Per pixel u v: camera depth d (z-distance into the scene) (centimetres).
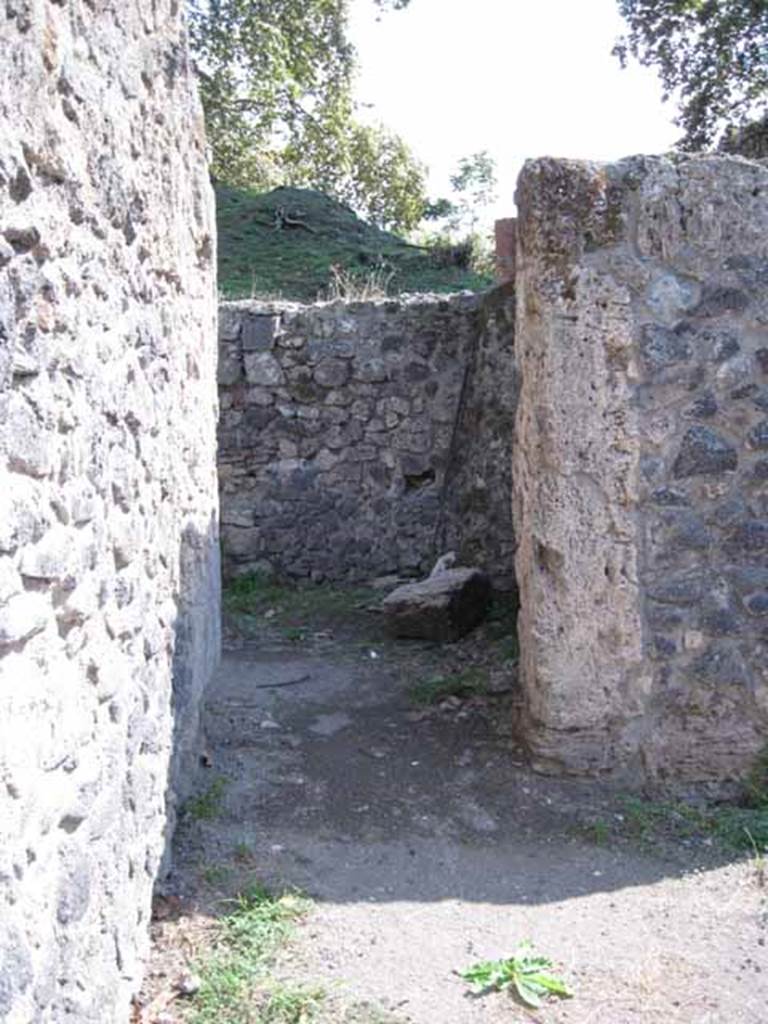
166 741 321
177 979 272
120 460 246
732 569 398
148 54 296
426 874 338
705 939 302
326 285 1210
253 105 1905
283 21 1866
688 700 398
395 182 2384
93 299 220
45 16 185
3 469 160
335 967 282
